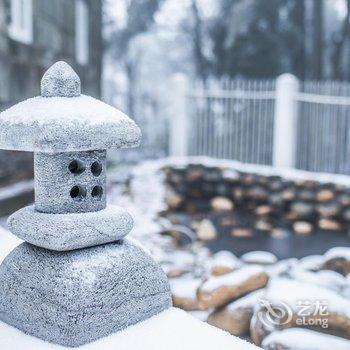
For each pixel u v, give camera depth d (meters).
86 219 0.95
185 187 5.18
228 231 4.27
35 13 4.93
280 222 4.55
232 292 1.75
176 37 13.41
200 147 5.50
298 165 4.89
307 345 1.37
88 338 0.92
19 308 0.97
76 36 6.45
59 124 0.88
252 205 4.84
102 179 1.01
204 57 11.66
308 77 9.98
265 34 9.76
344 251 2.62
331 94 4.70
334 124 4.70
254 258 2.89
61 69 0.97
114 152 8.45
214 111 5.42
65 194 0.97
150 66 14.18
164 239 3.52
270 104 5.07
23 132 0.90
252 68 9.91
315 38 9.47
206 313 1.82
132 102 11.16
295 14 9.82
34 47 4.93
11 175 4.24
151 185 5.48
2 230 1.64
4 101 4.28
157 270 1.05
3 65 4.23
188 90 5.48
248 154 5.23
